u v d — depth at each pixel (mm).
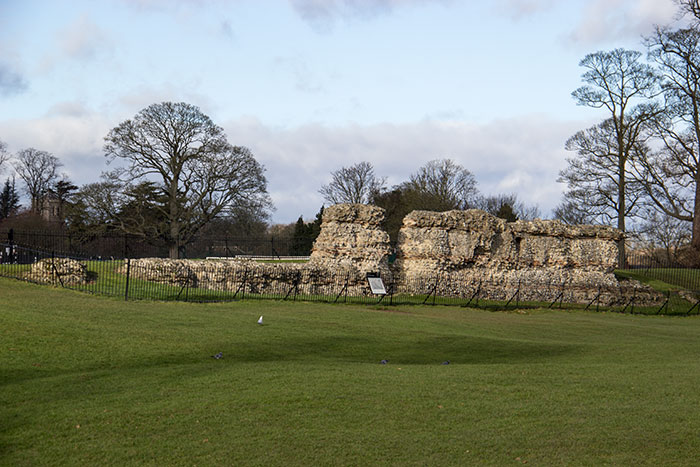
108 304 20391
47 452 8148
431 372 13250
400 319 22812
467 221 36031
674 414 10047
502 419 9773
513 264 37812
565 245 39625
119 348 14125
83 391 10789
